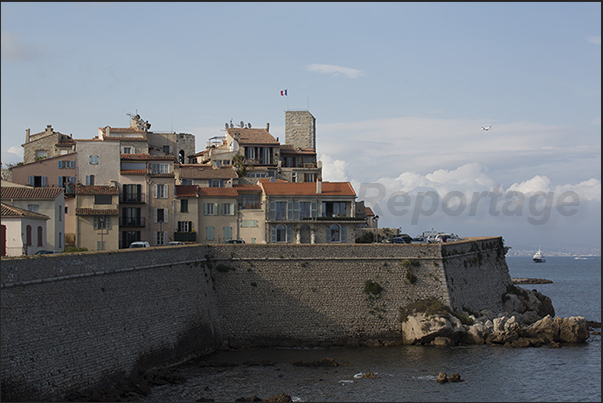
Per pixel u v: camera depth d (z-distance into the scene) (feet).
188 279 246.88
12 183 329.72
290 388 200.34
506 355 242.78
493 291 321.32
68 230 330.75
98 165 342.23
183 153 512.63
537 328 268.62
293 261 268.00
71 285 185.68
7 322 160.15
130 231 339.36
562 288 602.03
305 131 503.20
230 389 198.49
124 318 206.49
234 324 261.03
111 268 204.44
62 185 357.41
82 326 186.39
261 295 264.11
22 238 253.24
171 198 345.51
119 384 191.93
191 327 240.94
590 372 221.05
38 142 434.71
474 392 198.59
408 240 378.73
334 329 263.70
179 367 225.15
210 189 360.48
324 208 360.69
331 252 270.67
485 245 326.65
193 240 343.67
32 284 170.91
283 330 262.26
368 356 242.17
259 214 356.18
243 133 461.78
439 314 260.42
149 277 224.33
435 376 215.10
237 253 266.16
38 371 166.09
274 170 437.58
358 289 268.82
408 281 272.31
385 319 265.75
